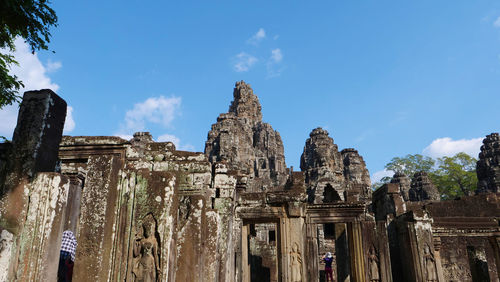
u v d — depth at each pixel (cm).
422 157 6247
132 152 848
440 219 1856
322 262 2530
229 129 5056
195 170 1146
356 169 5062
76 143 844
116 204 683
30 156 636
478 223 1702
